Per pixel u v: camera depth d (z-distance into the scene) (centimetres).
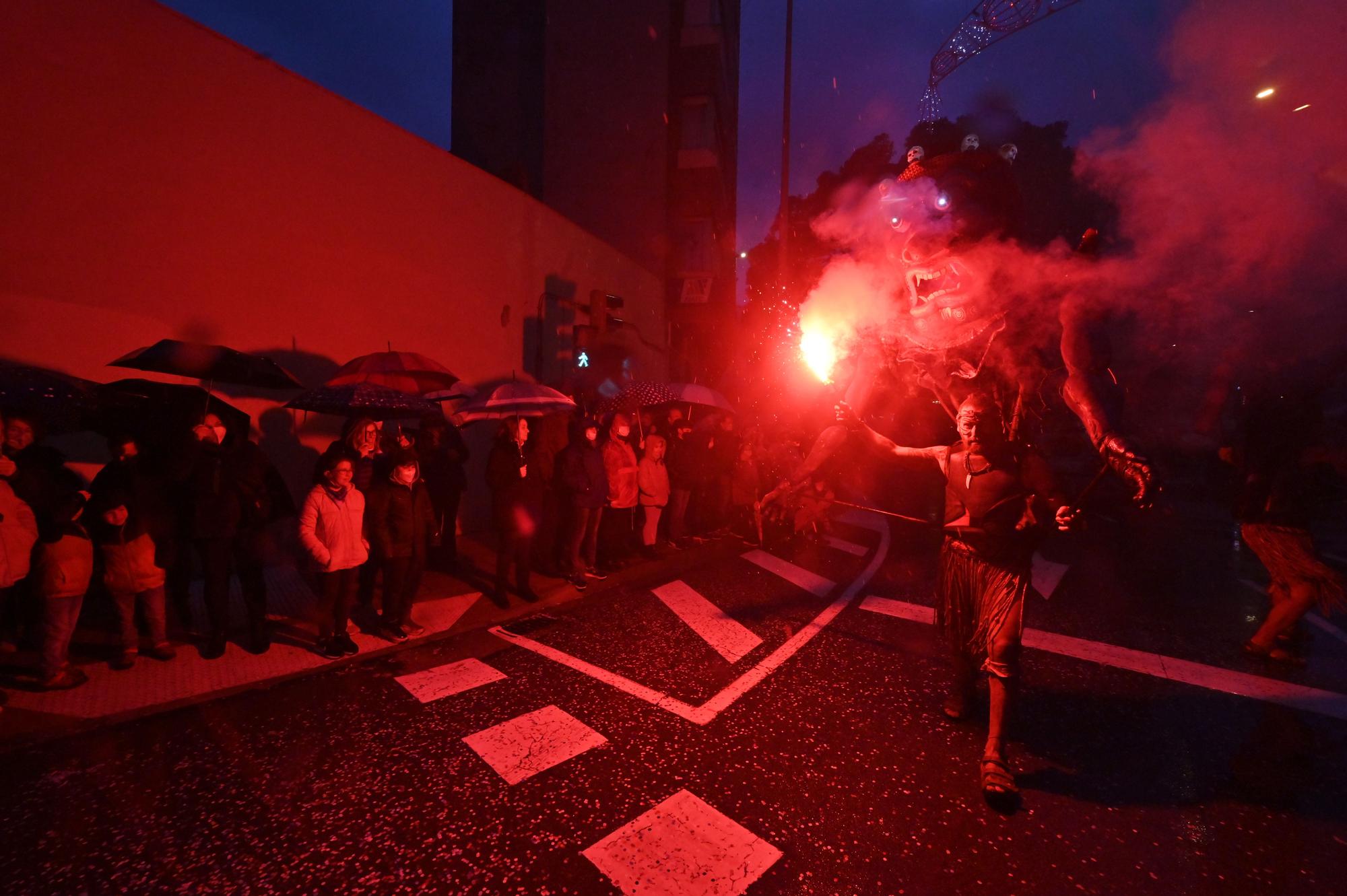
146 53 603
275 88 711
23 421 380
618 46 1906
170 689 421
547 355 1209
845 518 1250
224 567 473
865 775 338
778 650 523
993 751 320
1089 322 307
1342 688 459
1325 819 305
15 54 522
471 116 1934
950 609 363
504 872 262
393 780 327
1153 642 553
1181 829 296
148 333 607
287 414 729
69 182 554
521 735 375
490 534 991
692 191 1964
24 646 475
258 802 306
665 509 988
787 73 1612
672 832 288
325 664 473
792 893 253
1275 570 506
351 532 492
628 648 522
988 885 258
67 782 319
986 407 331
